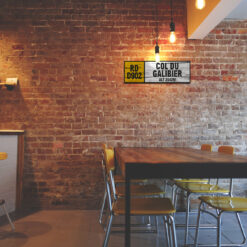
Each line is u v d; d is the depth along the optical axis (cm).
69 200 343
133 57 354
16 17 352
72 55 352
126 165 143
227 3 259
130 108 351
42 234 254
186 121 353
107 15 357
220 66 359
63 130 346
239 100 359
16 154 332
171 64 356
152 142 350
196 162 144
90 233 257
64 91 348
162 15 359
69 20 354
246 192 350
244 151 354
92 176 346
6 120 343
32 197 341
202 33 337
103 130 348
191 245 226
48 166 343
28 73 348
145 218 306
